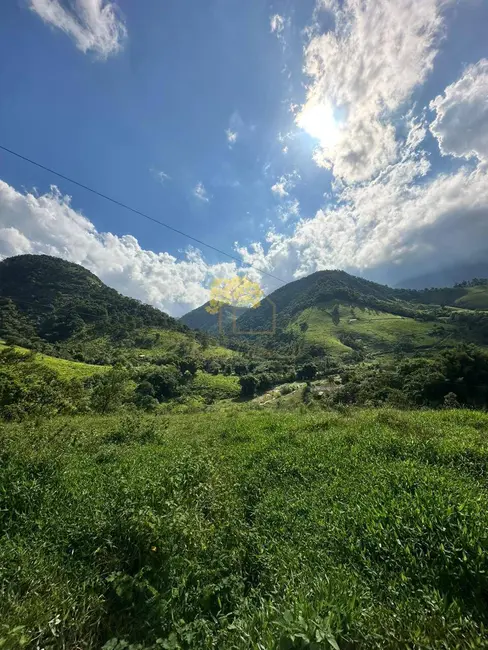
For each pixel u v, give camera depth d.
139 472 6.32
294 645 2.19
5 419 20.72
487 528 3.33
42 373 32.62
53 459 6.34
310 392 53.41
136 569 3.57
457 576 2.92
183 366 81.19
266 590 3.27
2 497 4.59
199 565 3.51
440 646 2.24
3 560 3.42
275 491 5.68
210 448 9.09
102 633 2.82
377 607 2.72
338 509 4.50
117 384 31.75
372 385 28.77
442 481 4.73
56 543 3.94
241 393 67.31
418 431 8.41
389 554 3.41
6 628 2.52
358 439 8.05
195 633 2.62
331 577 3.12
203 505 4.95
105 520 4.18
